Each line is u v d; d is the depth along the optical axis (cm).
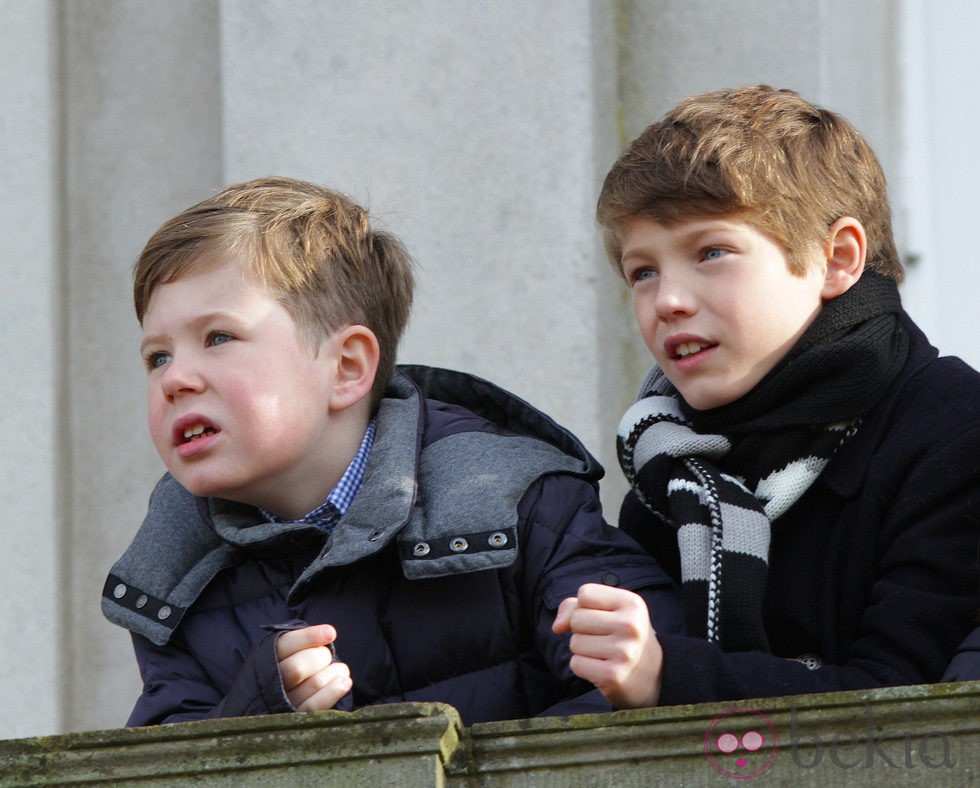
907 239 1583
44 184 1667
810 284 1059
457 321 1538
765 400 1048
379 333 1129
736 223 1041
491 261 1546
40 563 1614
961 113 1594
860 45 1605
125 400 1658
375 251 1148
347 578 1048
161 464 1644
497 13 1584
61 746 850
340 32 1594
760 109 1098
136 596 1067
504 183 1558
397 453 1065
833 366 1044
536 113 1566
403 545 1030
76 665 1619
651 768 830
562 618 905
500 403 1162
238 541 1049
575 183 1551
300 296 1084
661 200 1045
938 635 980
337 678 943
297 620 980
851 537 1034
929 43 1606
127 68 1705
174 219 1098
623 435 1102
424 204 1559
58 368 1648
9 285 1656
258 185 1139
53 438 1633
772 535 1056
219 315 1059
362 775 828
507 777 836
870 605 1013
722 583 1001
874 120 1598
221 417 1048
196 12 1708
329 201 1142
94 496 1647
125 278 1672
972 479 1015
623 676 891
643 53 1628
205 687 1051
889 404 1059
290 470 1078
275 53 1597
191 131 1686
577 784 833
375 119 1575
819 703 826
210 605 1070
